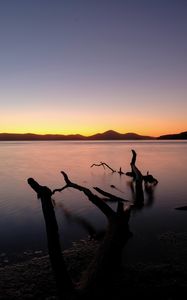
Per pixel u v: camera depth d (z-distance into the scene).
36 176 33.06
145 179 26.77
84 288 6.32
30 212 16.30
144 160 53.34
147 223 13.48
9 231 12.77
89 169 40.47
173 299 6.73
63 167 43.28
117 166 44.19
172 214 15.23
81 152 89.31
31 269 8.67
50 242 6.15
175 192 22.03
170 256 9.39
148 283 7.45
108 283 6.79
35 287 7.53
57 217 15.23
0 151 103.25
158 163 47.00
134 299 6.73
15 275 8.27
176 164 45.16
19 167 43.53
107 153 81.50
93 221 14.35
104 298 6.53
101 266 6.89
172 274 7.98
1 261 9.44
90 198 9.46
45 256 9.77
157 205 17.50
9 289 7.45
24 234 12.30
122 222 8.55
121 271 8.13
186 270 8.28
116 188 24.88
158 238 11.18
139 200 17.41
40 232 12.57
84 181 29.34
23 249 10.52
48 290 7.35
